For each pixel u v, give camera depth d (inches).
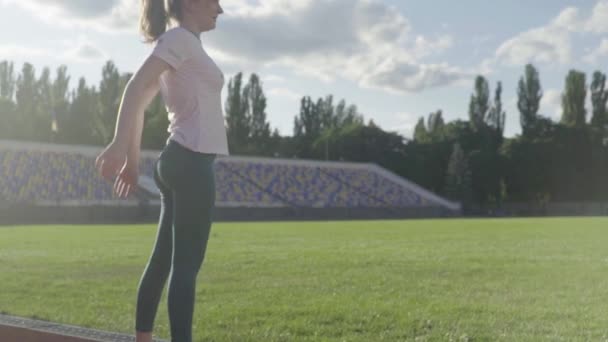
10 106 3253.0
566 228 1386.6
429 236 1062.4
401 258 604.4
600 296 350.9
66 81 3595.0
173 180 120.3
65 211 1887.3
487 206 3346.5
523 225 1593.3
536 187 3540.8
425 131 4072.3
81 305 309.9
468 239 965.8
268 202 2539.4
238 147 3582.7
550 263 552.7
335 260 577.6
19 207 1824.6
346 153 3703.3
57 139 3280.0
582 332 246.7
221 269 494.3
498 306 310.7
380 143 3730.3
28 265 520.7
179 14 127.3
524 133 3690.9
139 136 131.4
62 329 175.2
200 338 230.8
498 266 522.9
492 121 3777.1
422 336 235.9
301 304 314.8
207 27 130.0
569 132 3523.6
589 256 634.8
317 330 248.4
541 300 334.0
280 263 546.6
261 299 334.0
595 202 3508.9
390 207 2632.9
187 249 120.8
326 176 2960.1
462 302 324.8
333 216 2475.4
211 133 121.3
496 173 3501.5
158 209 2010.3
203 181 120.5
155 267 132.3
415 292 365.1
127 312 288.7
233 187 2603.3
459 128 3735.2
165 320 271.7
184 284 118.8
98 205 1941.4
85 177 2192.4
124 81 3225.9
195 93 120.6
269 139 3752.5
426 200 2933.1
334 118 4311.0
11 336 170.9
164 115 3181.6
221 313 285.7
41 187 2059.5
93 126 3321.9
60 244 815.7
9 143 2234.3
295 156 3973.9
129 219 1973.4
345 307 302.8
